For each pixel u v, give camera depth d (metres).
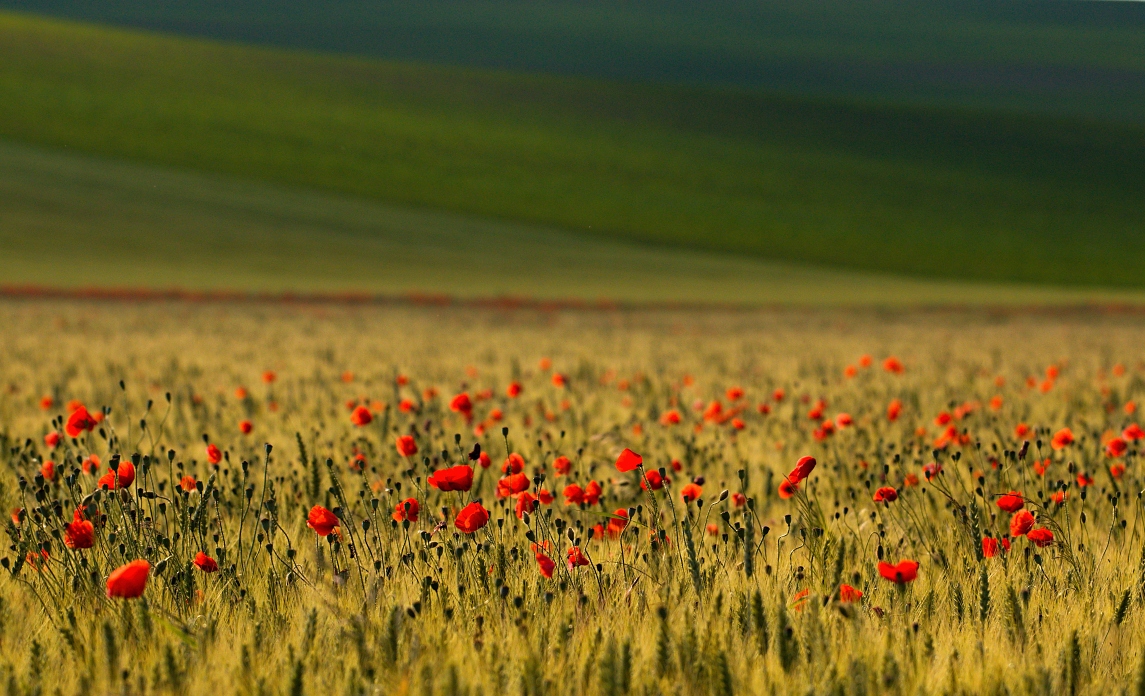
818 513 18.84
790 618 13.45
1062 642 12.84
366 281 185.12
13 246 186.38
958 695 11.52
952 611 13.98
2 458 24.81
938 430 31.67
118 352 70.88
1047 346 93.56
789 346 92.38
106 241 197.25
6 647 12.65
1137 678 11.21
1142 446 26.80
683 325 135.75
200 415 33.97
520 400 42.06
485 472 23.66
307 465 20.47
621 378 52.31
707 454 26.75
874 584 15.36
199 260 192.12
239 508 19.44
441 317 142.88
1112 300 192.75
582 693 11.73
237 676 11.80
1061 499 18.45
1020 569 16.06
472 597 14.36
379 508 19.12
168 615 13.74
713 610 13.55
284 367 60.16
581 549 16.81
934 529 19.30
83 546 14.50
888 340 104.12
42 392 42.50
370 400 40.31
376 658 12.25
